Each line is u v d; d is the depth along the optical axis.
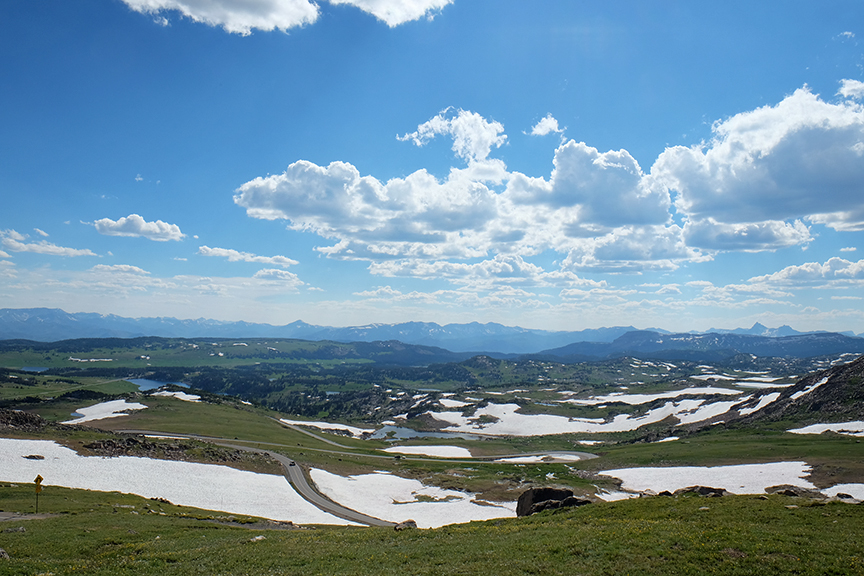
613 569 29.08
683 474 109.44
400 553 36.06
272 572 33.03
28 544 43.19
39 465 91.12
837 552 29.61
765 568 27.98
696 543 31.84
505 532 41.16
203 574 33.38
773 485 90.00
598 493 103.44
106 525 52.34
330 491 108.62
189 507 79.56
